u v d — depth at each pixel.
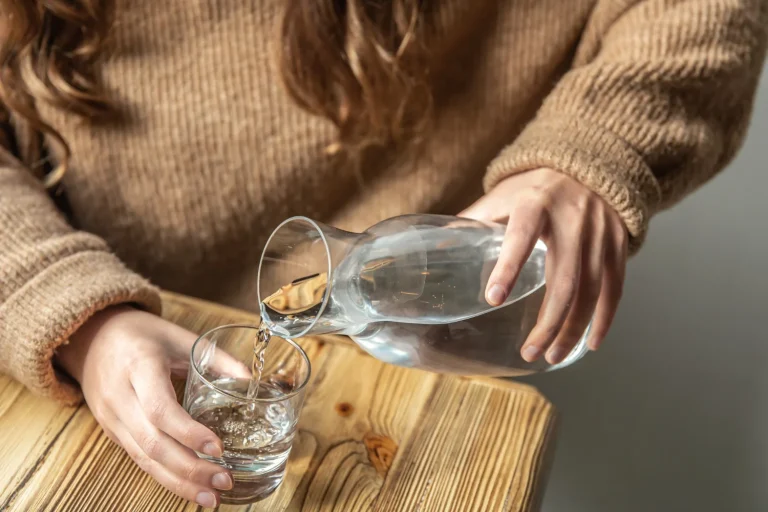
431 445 0.77
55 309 0.76
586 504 1.49
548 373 1.44
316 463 0.74
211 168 1.03
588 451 1.47
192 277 1.10
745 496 1.43
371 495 0.72
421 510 0.71
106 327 0.79
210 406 0.70
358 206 1.09
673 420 1.43
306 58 0.96
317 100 0.98
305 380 0.69
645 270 1.39
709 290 1.37
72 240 0.83
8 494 0.69
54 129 0.96
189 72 0.99
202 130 1.01
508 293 0.68
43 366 0.75
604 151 0.88
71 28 0.94
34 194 0.90
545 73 1.05
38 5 0.91
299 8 0.93
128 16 0.95
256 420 0.69
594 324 0.83
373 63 0.95
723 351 1.39
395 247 0.68
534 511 0.73
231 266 1.11
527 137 0.90
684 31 0.92
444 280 0.69
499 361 0.73
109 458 0.72
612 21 1.00
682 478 1.45
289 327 0.64
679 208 1.34
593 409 1.45
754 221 1.32
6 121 1.00
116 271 0.82
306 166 1.04
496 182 0.90
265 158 1.03
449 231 0.71
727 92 0.97
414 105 1.01
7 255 0.80
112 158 1.00
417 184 1.07
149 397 0.70
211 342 0.73
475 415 0.80
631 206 0.82
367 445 0.76
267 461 0.69
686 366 1.41
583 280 0.77
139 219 1.05
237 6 0.96
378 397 0.80
